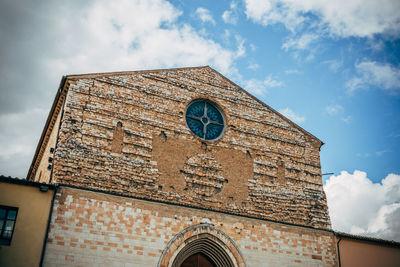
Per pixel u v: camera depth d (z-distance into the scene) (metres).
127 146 25.36
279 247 26.81
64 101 26.08
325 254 27.84
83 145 24.19
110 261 22.19
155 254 23.36
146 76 27.83
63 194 22.50
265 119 30.69
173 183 25.73
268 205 27.91
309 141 31.48
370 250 28.98
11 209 21.12
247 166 28.53
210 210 25.98
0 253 20.06
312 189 29.81
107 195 23.55
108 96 26.08
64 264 21.16
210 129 28.98
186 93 28.75
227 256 25.28
